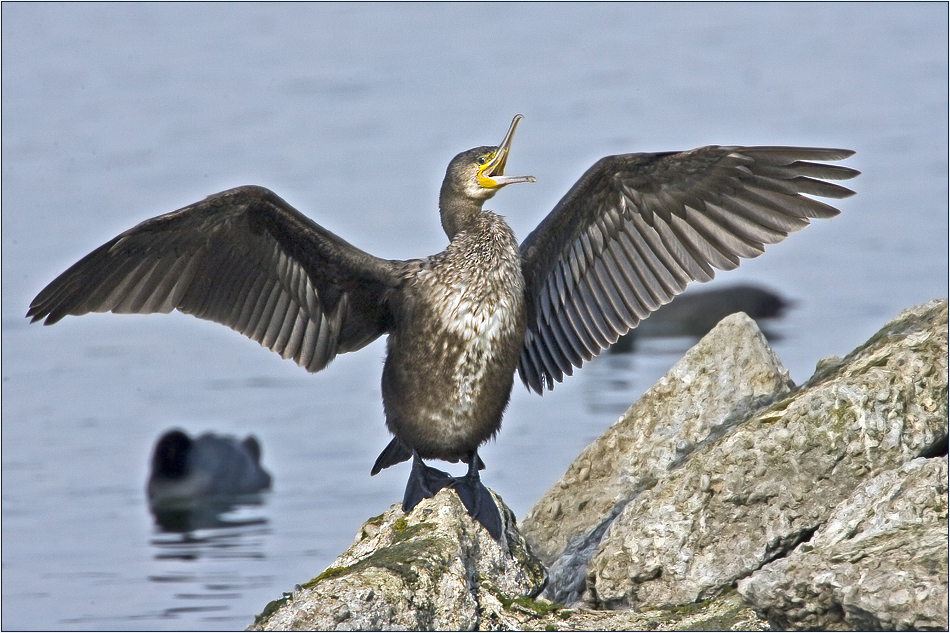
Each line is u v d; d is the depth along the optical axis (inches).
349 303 529.7
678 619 459.5
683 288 519.5
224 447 842.8
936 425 484.1
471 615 454.9
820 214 493.0
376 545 491.5
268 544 727.7
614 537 496.4
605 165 516.4
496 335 506.0
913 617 423.2
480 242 514.9
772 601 454.3
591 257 535.2
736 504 485.7
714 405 536.1
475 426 511.5
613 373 993.5
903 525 454.6
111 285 498.6
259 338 527.2
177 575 677.9
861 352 519.2
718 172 503.5
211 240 506.0
